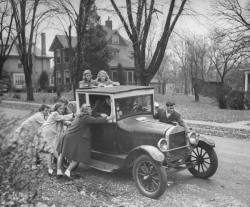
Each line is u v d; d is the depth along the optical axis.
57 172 7.12
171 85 73.94
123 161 6.72
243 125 15.59
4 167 3.93
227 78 41.16
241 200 6.07
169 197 6.21
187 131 6.98
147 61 42.78
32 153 4.34
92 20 35.19
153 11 18.61
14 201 4.13
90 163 7.20
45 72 56.31
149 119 7.22
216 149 10.67
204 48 39.72
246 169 8.20
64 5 22.81
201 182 7.12
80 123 6.97
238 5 25.42
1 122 4.00
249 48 25.56
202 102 34.38
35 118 7.54
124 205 5.77
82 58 23.67
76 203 5.73
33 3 30.16
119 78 47.34
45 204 5.43
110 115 7.09
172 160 6.61
